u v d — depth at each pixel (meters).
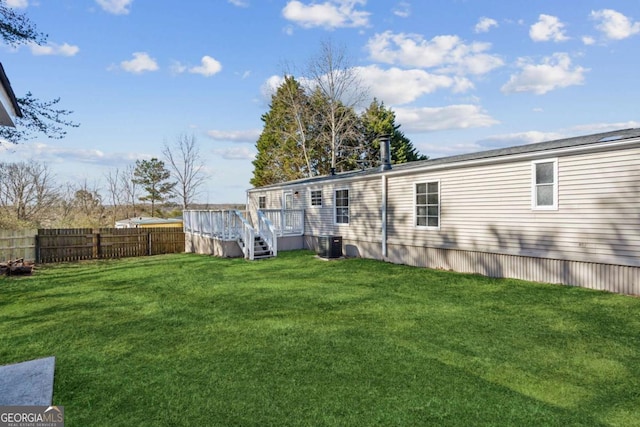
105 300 7.02
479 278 8.66
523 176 8.21
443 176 10.02
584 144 7.02
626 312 5.68
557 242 7.64
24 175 22.92
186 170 32.97
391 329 5.07
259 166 34.72
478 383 3.44
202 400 3.13
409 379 3.52
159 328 5.20
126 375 3.65
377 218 12.22
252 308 6.30
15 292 7.89
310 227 15.61
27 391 3.10
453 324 5.28
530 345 4.43
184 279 9.23
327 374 3.63
